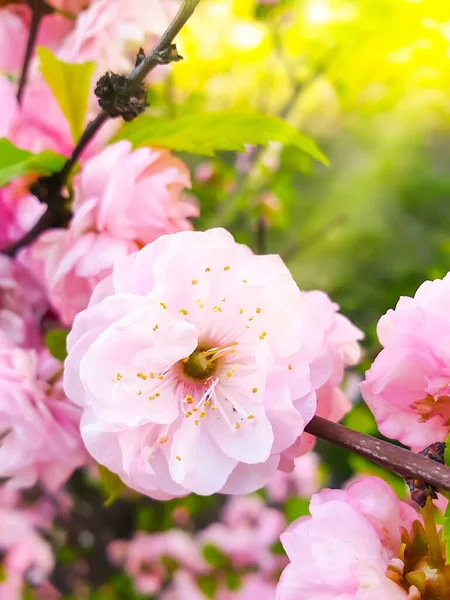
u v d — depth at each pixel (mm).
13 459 207
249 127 201
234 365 182
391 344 180
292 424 176
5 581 375
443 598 167
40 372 210
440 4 262
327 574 169
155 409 179
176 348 175
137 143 203
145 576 393
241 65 328
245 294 178
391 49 284
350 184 573
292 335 177
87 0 230
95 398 174
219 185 341
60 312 211
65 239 202
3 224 222
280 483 417
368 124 574
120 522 396
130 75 183
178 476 178
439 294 178
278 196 347
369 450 171
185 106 309
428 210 538
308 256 470
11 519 380
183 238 175
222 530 408
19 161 197
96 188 199
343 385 303
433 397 179
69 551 388
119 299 173
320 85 357
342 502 174
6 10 231
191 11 175
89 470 358
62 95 204
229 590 392
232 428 179
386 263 475
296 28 302
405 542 172
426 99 408
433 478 166
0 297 222
